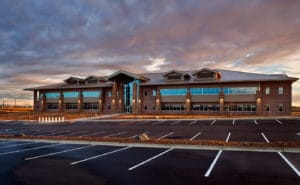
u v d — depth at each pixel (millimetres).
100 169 9328
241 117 39656
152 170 9094
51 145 15172
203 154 11734
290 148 12164
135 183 7656
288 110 42781
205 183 7539
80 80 60531
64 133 22375
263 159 10484
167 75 51625
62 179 8172
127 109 57719
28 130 25641
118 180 7977
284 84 43344
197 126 26906
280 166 9359
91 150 13234
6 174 8828
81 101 59688
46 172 9016
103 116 47531
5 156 11930
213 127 25391
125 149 13406
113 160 10781
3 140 17938
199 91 48625
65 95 62438
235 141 15906
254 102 45062
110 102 57531
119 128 26547
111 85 55812
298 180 7734
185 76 50656
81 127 28516
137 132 22391
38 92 66438
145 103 53656
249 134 19297
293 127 23734
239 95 45625
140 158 11102
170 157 11211
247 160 10344
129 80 57188
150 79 56031
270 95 44031
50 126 30641
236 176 8195
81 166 9812
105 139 16594
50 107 65000
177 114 49031
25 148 14172
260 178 7961
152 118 41844
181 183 7574
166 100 51188
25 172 9055
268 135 18531
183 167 9422
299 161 10078
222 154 11648
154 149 13305
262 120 33031
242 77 46750
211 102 48000
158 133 21234
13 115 56344
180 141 15180
